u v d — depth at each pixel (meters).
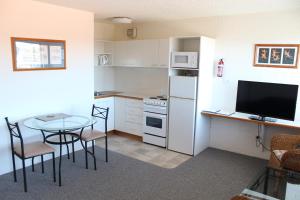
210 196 3.05
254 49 4.05
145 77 5.37
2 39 3.25
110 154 4.30
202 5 3.56
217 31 4.36
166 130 4.54
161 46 4.58
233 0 3.24
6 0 3.24
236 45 4.20
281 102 3.67
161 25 5.02
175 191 3.15
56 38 3.82
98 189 3.14
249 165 3.94
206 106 4.45
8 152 3.49
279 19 3.81
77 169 3.68
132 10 4.00
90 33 4.28
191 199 2.98
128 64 5.15
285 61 3.82
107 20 5.05
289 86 3.59
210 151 4.53
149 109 4.69
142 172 3.63
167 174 3.59
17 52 3.41
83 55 4.24
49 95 3.86
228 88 4.36
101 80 5.61
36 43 3.59
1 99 3.33
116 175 3.52
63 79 4.01
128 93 5.54
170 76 4.36
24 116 3.60
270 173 2.85
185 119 4.27
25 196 2.95
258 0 3.22
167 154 4.35
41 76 3.72
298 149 2.93
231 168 3.82
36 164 3.82
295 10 3.68
